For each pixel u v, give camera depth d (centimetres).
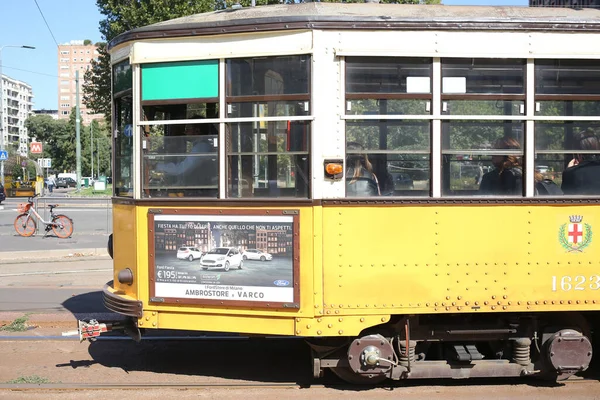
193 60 497
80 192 4394
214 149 496
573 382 530
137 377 546
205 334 686
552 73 484
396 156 481
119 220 545
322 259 474
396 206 475
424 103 480
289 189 482
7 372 558
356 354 487
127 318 550
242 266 486
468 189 483
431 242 476
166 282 503
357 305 475
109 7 2428
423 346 517
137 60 509
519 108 483
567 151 487
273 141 484
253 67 487
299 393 505
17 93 15375
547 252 482
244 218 485
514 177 486
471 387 520
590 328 534
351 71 477
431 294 477
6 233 1772
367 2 596
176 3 2252
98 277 1046
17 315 763
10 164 4769
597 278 485
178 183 505
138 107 511
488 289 479
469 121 481
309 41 473
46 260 1212
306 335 475
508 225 480
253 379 543
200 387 520
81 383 527
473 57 477
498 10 521
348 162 479
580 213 484
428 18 475
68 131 9938
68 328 712
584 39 482
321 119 475
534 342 516
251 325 488
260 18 480
